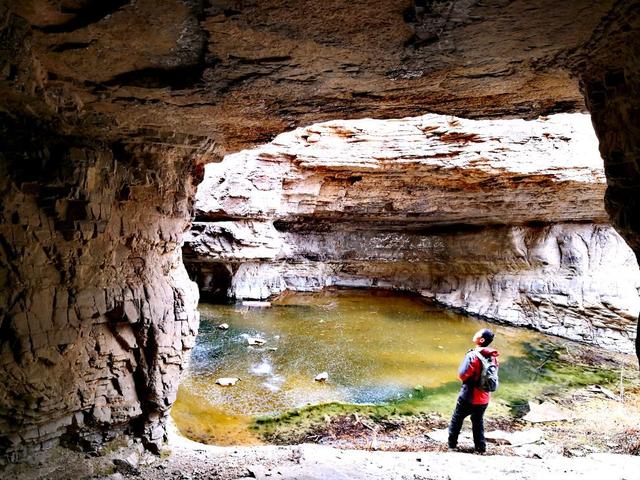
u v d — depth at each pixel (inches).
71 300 179.8
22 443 171.3
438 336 521.3
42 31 112.3
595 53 125.0
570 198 506.0
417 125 516.4
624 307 493.7
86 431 194.7
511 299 591.8
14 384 161.0
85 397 190.1
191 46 124.7
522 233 598.5
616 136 126.6
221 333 508.1
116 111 163.8
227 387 358.6
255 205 584.7
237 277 669.9
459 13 108.7
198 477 197.8
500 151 477.4
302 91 157.2
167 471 202.2
